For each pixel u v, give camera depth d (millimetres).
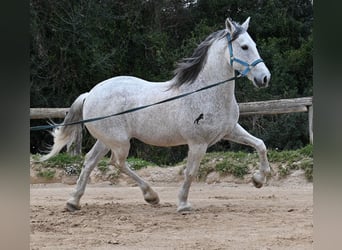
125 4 28047
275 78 26422
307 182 15414
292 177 15641
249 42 9828
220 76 9977
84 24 26125
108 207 11273
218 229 8695
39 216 10219
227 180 16344
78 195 10914
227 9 30203
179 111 10047
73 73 26344
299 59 27047
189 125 9961
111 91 10750
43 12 25766
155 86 10641
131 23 27656
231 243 7633
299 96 26453
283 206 11164
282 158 16203
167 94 10289
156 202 11414
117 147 10719
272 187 15227
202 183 16594
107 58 26281
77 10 25969
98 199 13148
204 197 13172
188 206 10430
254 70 9727
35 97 25750
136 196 13781
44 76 26141
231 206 11219
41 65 25547
